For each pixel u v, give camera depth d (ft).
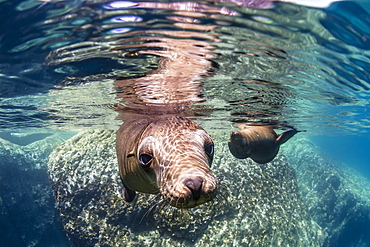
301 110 5.11
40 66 2.72
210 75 2.93
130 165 1.69
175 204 1.16
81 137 6.04
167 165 1.34
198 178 1.15
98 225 4.81
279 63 2.66
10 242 6.57
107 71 2.82
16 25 1.97
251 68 2.76
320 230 5.75
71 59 2.55
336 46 2.31
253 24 1.93
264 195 5.30
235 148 3.42
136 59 2.53
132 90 3.47
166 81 3.10
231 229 4.65
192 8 1.71
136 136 1.78
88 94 3.74
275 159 6.17
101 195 5.02
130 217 4.75
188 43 2.21
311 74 3.01
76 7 1.76
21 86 3.42
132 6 1.72
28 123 6.78
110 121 6.02
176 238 4.49
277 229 4.91
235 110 4.80
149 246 4.44
